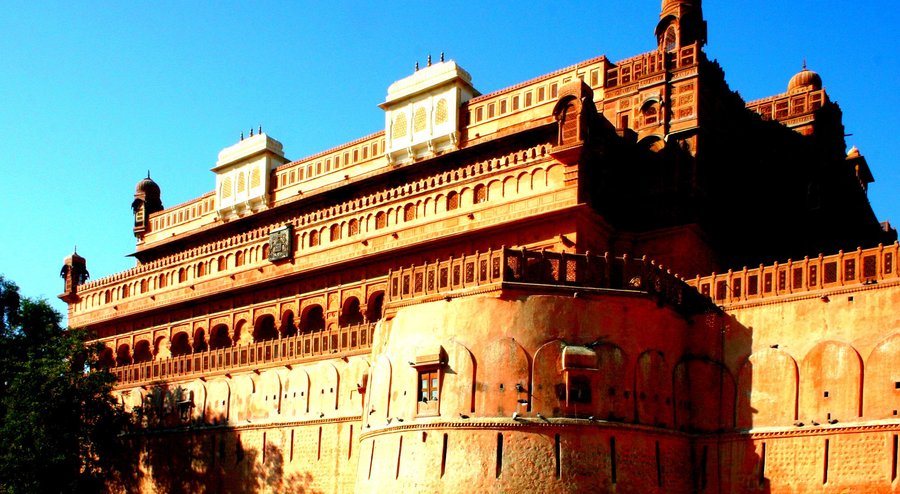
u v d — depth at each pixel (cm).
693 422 3559
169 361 5622
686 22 4691
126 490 5591
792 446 3294
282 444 4731
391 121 5716
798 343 3378
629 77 4797
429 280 3638
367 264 5300
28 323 5603
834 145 5459
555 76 5059
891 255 3244
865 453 3136
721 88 4788
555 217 4369
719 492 3422
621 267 3544
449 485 3300
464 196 4888
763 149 5109
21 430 4812
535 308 3416
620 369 3412
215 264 6316
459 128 5400
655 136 4566
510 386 3347
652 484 3356
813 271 3409
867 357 3209
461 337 3456
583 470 3262
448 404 3400
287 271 5734
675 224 4378
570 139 4334
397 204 5222
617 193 4562
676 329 3616
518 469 3256
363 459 3697
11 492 4791
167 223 7294
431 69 5575
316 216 5678
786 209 5091
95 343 5631
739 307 3556
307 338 4819
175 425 5409
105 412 5209
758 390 3425
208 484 5075
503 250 3459
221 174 6781
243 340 5988
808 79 5625
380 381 3688
